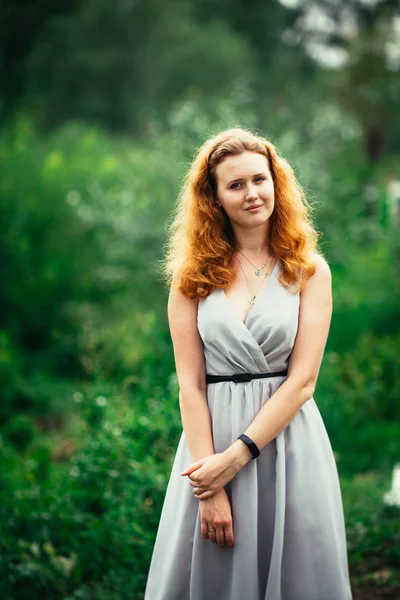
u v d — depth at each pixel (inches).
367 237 521.3
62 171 466.3
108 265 422.9
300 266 110.9
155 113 604.1
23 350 410.3
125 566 155.9
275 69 1332.4
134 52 1230.3
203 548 111.0
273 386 110.3
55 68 1222.9
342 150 620.7
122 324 327.9
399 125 971.3
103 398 195.5
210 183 113.5
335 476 114.0
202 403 111.3
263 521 110.9
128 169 494.9
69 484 176.6
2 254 418.3
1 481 190.5
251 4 1467.8
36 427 306.2
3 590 146.0
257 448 106.6
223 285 111.3
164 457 174.2
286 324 108.6
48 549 155.1
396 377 276.5
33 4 1326.3
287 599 110.6
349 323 384.2
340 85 941.8
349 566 161.2
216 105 493.7
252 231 112.6
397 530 169.6
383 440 243.1
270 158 113.8
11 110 1194.6
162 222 426.0
